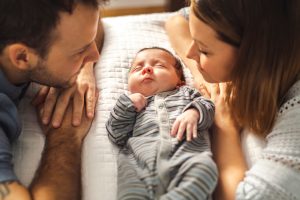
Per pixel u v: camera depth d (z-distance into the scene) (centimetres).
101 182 98
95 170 101
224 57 95
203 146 96
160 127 99
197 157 89
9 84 100
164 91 111
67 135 107
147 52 118
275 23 87
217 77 101
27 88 115
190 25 95
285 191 82
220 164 96
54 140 106
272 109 95
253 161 98
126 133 103
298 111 88
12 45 93
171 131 97
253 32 88
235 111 102
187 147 93
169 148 93
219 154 98
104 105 115
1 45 93
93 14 94
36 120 111
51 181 95
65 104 112
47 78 104
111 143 105
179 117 99
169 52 121
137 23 150
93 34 98
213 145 101
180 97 107
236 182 91
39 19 90
